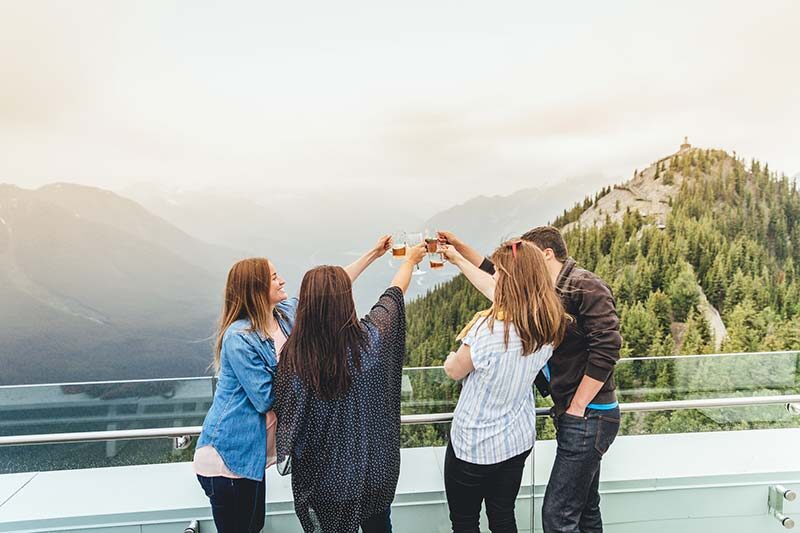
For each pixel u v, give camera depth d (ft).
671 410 5.46
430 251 4.94
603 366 3.88
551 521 4.31
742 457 5.34
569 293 4.09
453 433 4.22
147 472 4.96
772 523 5.36
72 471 4.92
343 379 3.41
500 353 3.77
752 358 6.33
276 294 4.08
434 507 5.11
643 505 5.26
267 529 5.03
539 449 5.02
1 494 4.79
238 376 3.60
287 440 3.41
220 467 3.73
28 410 5.10
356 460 3.53
